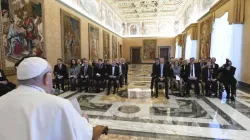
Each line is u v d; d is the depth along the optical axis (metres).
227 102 5.66
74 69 7.89
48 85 1.13
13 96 0.99
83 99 6.12
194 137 3.32
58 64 7.32
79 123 1.01
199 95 6.61
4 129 0.91
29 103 0.95
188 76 6.66
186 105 5.38
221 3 8.70
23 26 6.11
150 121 4.13
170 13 20.00
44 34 7.26
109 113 4.68
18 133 0.89
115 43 20.66
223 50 9.21
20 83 1.05
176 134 3.45
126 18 22.92
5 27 5.37
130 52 25.73
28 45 6.36
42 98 0.97
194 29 13.73
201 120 4.16
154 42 24.73
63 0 8.90
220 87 6.39
